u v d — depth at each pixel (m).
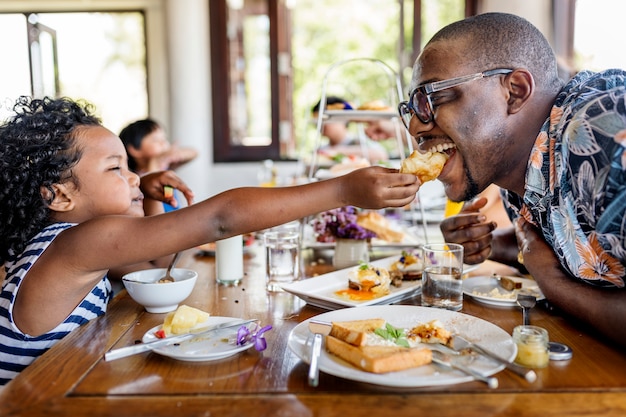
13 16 4.45
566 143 1.00
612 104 0.96
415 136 1.21
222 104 4.52
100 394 0.81
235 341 0.99
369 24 5.13
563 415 0.74
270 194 1.04
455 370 0.84
